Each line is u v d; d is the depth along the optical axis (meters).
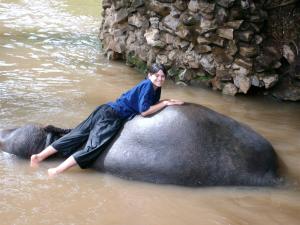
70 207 4.98
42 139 6.16
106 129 5.81
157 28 9.23
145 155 5.60
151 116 5.77
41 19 13.74
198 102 8.20
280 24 8.76
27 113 7.24
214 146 5.58
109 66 9.87
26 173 5.67
